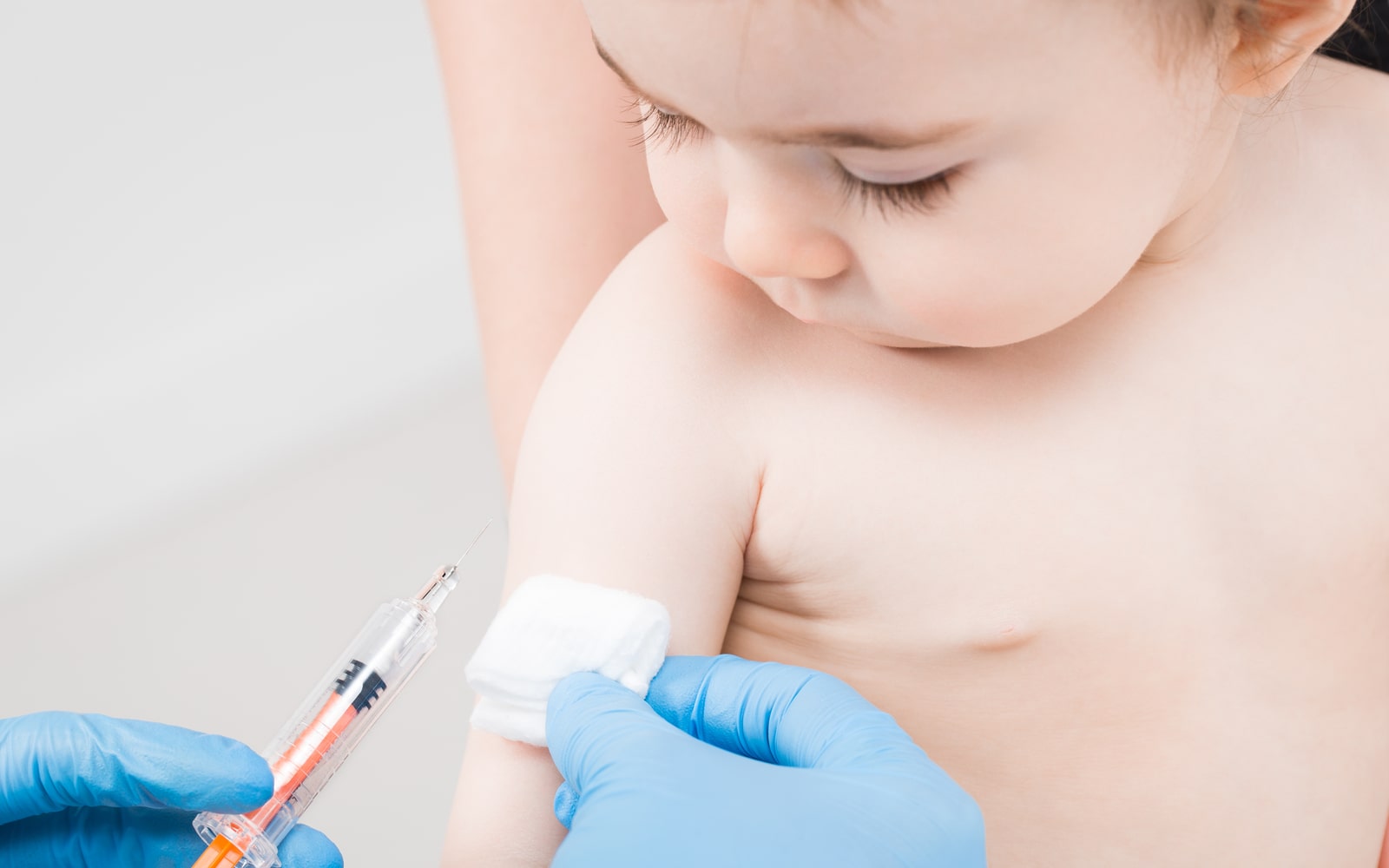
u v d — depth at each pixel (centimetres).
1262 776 80
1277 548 79
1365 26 95
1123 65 56
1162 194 62
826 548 77
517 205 105
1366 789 84
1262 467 79
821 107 53
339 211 236
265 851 76
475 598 193
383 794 171
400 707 181
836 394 78
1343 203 83
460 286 236
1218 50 60
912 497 77
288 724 79
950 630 78
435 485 211
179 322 228
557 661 71
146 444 222
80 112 223
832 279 64
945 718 80
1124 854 81
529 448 80
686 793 62
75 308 224
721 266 80
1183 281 80
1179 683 79
